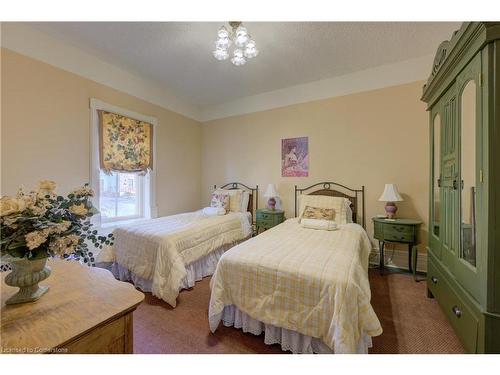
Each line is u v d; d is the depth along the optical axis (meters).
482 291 1.23
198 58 2.87
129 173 3.42
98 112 2.89
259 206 4.06
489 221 1.18
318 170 3.52
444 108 1.90
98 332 0.81
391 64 2.99
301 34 2.36
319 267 1.49
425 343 1.58
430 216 2.19
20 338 0.72
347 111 3.29
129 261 2.44
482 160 1.24
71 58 2.62
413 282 2.58
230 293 1.69
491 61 1.18
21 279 0.88
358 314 1.31
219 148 4.48
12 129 2.19
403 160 2.96
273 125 3.89
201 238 2.64
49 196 0.96
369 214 3.17
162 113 3.81
